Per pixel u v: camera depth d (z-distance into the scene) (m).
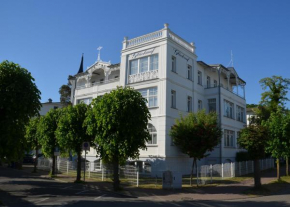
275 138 18.77
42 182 18.59
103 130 15.12
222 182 18.75
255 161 15.28
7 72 12.20
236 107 32.50
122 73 26.30
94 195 13.41
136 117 14.88
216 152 27.42
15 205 10.58
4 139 11.37
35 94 12.74
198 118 17.59
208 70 30.45
